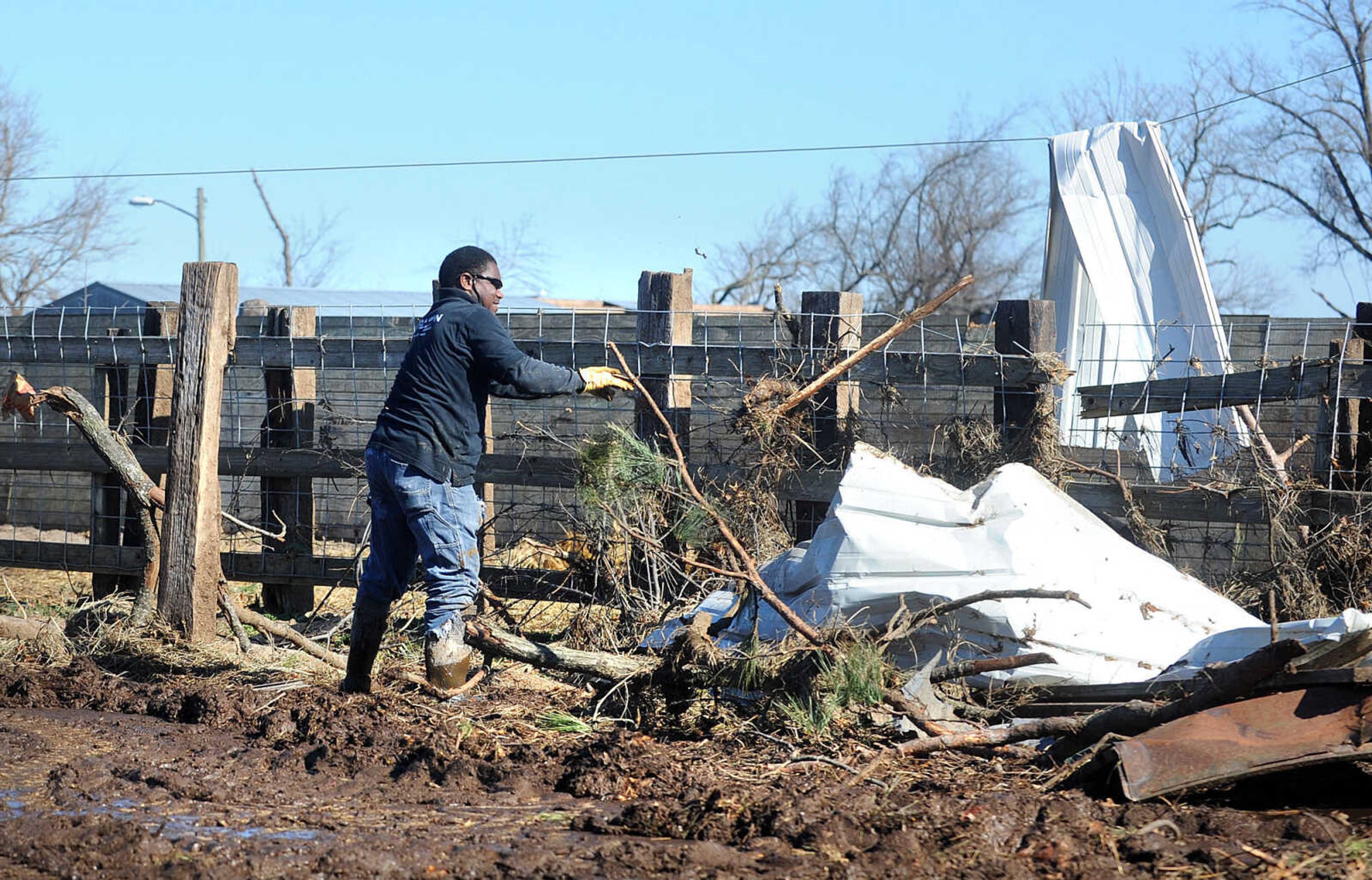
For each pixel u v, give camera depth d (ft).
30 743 31.09
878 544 33.55
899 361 44.24
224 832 24.36
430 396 33.35
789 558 38.32
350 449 51.47
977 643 31.86
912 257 277.23
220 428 45.80
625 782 27.96
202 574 43.80
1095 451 46.60
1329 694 25.95
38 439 63.36
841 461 44.93
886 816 24.39
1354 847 22.56
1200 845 22.84
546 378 33.96
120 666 42.34
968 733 29.43
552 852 23.16
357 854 22.58
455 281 35.37
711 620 36.19
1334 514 39.47
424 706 34.88
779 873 21.84
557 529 49.85
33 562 56.44
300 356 50.19
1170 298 59.31
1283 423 49.98
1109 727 27.84
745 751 30.42
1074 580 32.27
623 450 37.68
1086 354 60.70
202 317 44.39
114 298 116.98
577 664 34.73
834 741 30.63
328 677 39.81
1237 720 26.11
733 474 44.65
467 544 33.96
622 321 61.11
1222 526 44.19
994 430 43.37
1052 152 62.28
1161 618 32.60
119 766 28.94
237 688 37.27
